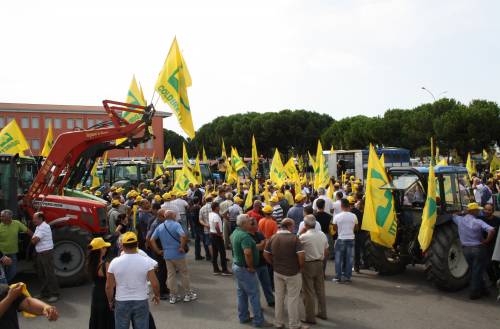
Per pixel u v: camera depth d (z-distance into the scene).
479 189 14.20
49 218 9.37
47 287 8.02
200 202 15.66
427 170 8.81
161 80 10.60
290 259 6.30
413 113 49.91
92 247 5.42
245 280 6.59
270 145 60.97
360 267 10.30
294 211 9.73
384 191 8.61
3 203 9.01
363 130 52.34
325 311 6.78
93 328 5.36
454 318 6.74
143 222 9.71
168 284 7.82
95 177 19.62
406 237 9.05
